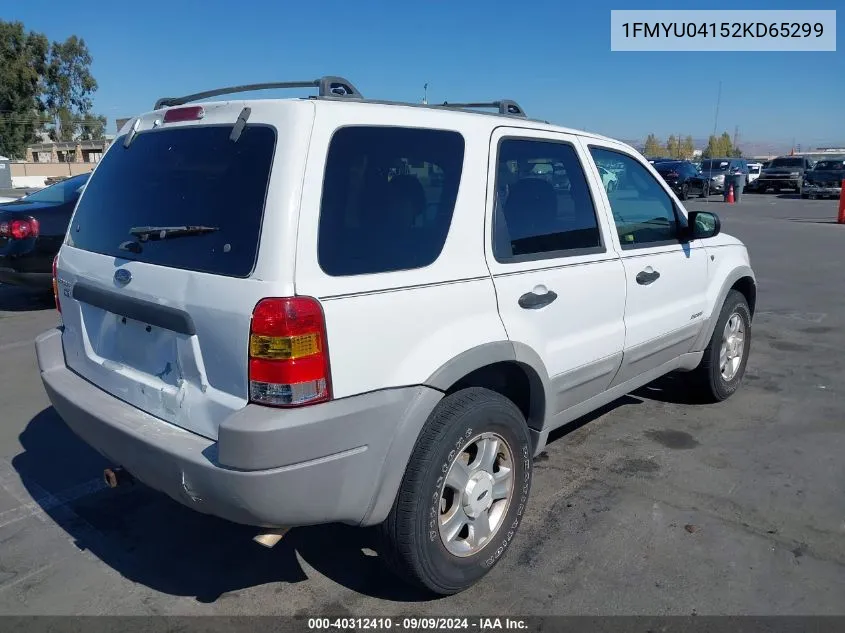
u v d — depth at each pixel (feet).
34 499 12.62
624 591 9.88
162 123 9.96
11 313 26.94
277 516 7.89
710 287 15.53
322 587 10.13
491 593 9.89
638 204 13.58
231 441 7.59
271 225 7.88
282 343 7.69
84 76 213.46
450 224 9.47
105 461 14.15
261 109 8.53
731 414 16.39
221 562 10.75
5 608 9.61
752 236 49.70
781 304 28.32
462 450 9.32
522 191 10.79
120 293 9.39
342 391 8.11
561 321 11.12
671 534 11.28
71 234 11.10
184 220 8.84
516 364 10.32
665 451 14.39
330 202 8.21
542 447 11.49
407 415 8.63
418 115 9.50
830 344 22.45
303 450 7.76
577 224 11.80
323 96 8.99
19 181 159.74
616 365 12.73
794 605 9.55
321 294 7.93
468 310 9.46
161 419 9.07
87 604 9.72
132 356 9.59
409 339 8.73
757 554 10.73
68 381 10.51
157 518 12.02
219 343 8.14
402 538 8.93
